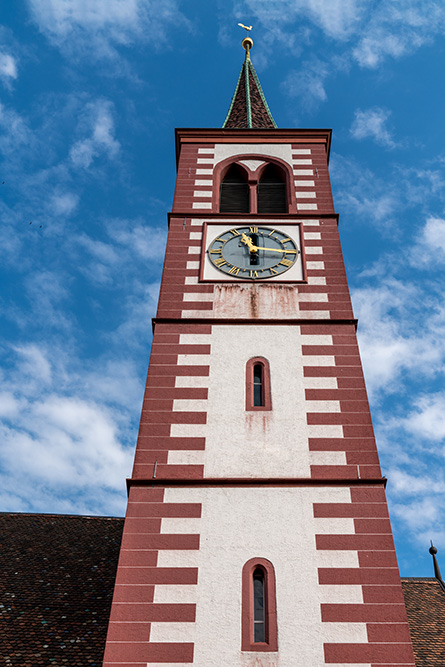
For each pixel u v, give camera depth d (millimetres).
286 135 29094
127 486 17141
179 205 25688
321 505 16703
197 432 18219
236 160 28031
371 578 15508
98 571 21859
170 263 23141
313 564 15719
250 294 22016
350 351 20188
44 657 16984
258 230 24484
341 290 22188
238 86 36500
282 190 27062
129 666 14289
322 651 14461
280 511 16609
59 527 25531
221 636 14664
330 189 26594
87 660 16922
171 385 19312
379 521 16422
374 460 17625
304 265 23000
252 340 20547
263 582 15586
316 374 19578
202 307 21625
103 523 26125
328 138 29297
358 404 18812
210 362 19938
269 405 18828
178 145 29719
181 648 14523
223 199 26578
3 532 24797
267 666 14242
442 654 19266
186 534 16250
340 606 15094
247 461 17625
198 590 15359
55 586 20750
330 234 24344
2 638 17766
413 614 22016
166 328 20906
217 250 23641
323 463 17578
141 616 14984
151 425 18344
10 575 21422
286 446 17906
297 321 21031
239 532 16266
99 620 18766
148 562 15812
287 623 14852
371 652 14469
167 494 16938
